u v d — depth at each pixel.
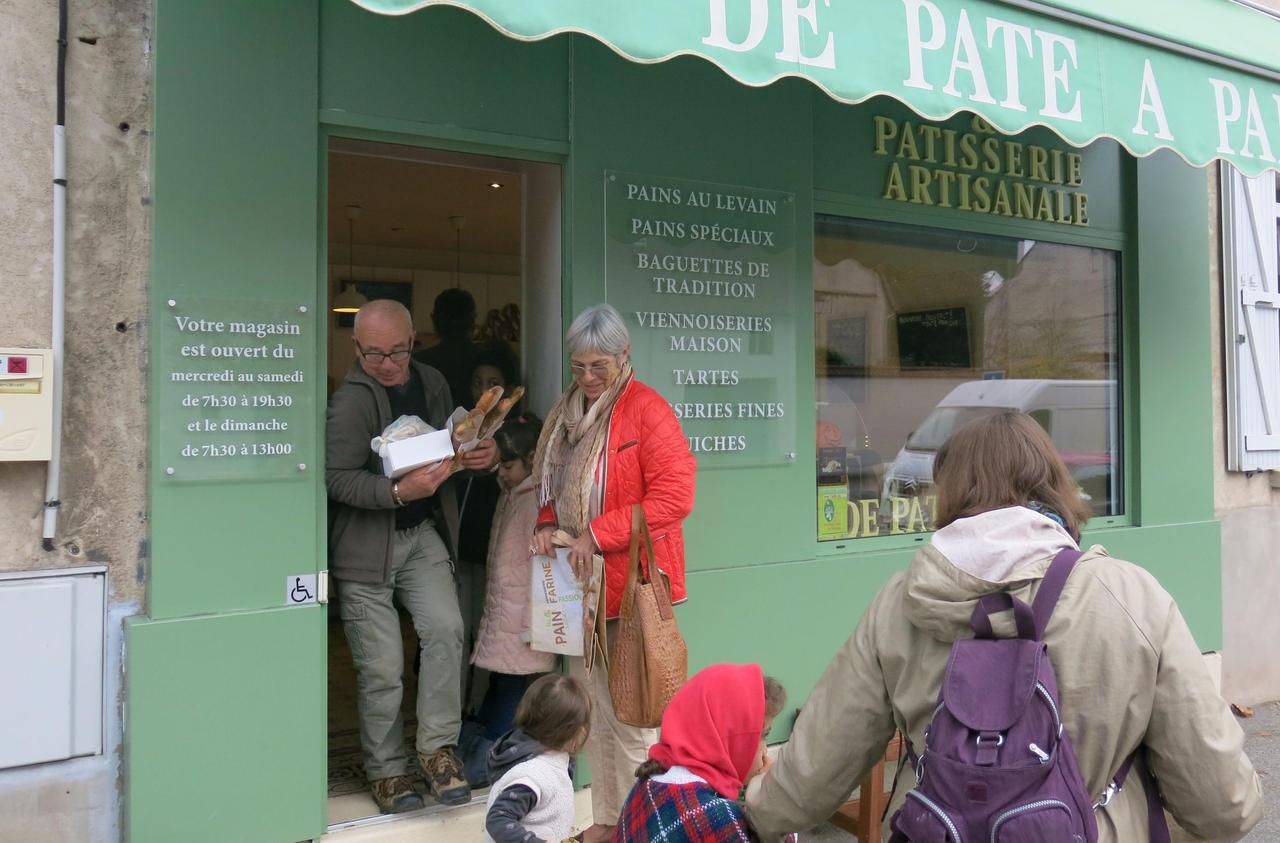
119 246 2.97
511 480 3.68
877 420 4.60
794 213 4.19
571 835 2.93
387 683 3.43
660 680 3.08
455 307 4.39
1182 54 3.89
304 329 3.17
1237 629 5.75
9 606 2.80
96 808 2.93
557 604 3.33
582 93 3.69
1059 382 5.20
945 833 1.55
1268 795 4.55
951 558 1.72
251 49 3.09
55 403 2.84
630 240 3.80
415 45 3.38
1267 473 5.95
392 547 3.41
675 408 3.89
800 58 2.92
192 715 2.98
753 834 2.11
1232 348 5.69
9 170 2.83
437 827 3.41
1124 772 1.68
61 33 2.88
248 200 3.08
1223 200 5.69
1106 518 5.26
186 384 2.99
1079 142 3.50
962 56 3.25
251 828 3.07
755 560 4.07
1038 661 1.60
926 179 4.65
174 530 2.97
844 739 1.85
